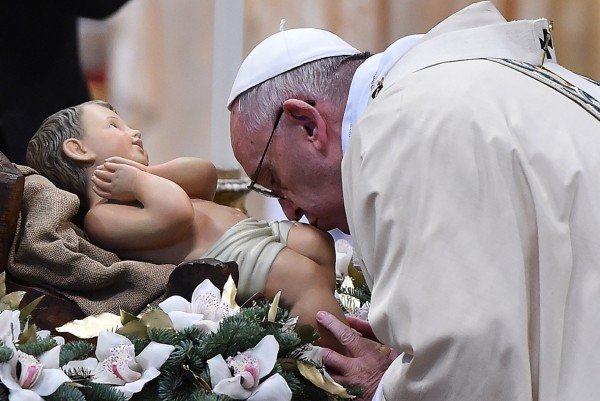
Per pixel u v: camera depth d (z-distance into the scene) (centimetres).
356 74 582
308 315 560
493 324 419
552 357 426
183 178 606
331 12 1093
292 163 596
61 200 559
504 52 521
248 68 616
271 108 598
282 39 614
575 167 445
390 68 536
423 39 534
